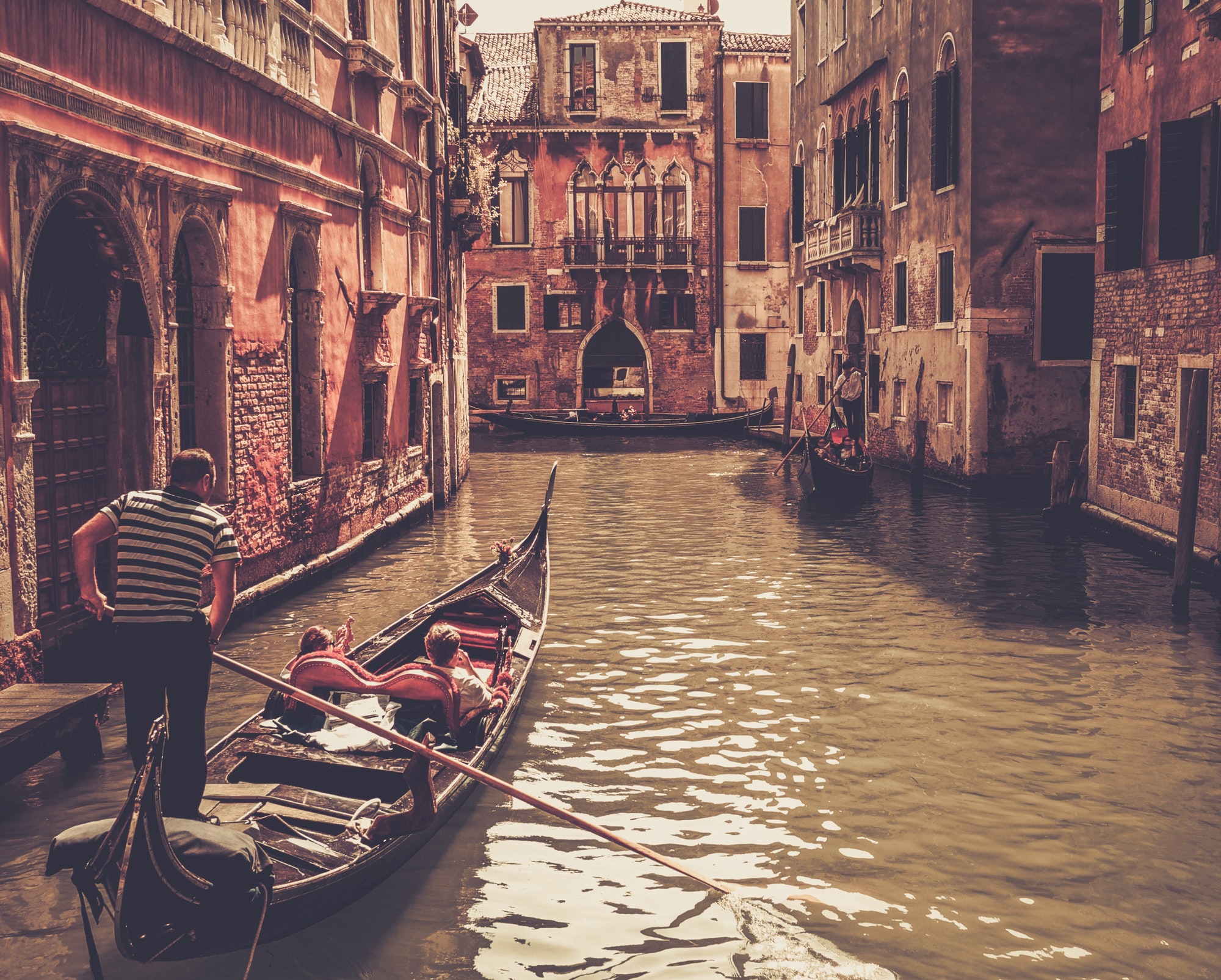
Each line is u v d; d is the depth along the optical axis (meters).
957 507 18.59
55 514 7.75
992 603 11.62
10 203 6.71
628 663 9.51
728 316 38.25
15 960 4.88
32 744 6.01
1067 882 5.68
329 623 10.46
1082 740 7.67
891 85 23.94
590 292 38.12
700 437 34.41
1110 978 4.81
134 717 4.89
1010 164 19.62
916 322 22.70
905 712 8.25
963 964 4.93
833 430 21.55
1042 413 20.00
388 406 15.70
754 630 10.61
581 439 34.19
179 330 9.62
